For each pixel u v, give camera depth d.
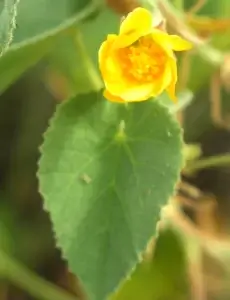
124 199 0.24
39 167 0.24
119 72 0.22
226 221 0.37
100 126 0.24
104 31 0.31
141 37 0.22
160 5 0.25
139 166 0.24
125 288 0.33
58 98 0.37
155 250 0.32
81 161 0.24
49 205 0.24
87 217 0.24
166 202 0.23
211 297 0.35
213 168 0.37
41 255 0.37
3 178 0.38
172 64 0.22
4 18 0.21
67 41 0.32
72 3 0.28
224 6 0.32
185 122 0.37
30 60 0.26
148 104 0.24
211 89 0.31
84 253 0.24
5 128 0.38
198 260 0.33
